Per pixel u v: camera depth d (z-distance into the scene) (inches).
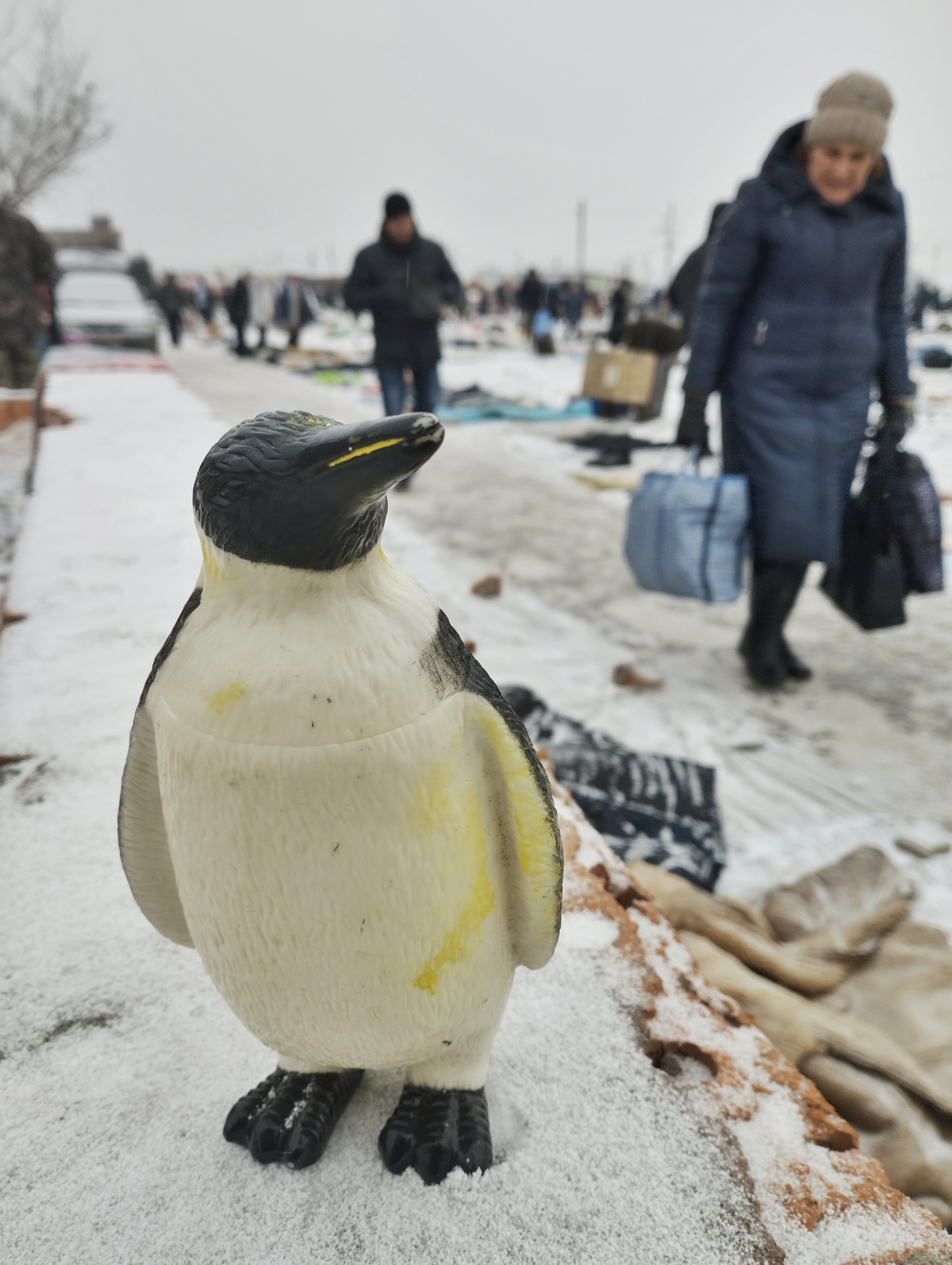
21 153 492.4
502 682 140.2
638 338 331.6
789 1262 42.2
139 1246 42.5
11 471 274.7
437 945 38.7
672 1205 44.4
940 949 80.7
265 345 669.3
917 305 669.3
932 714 132.4
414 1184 45.2
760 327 121.9
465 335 829.8
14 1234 43.1
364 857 35.5
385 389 237.5
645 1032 54.7
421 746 35.0
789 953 79.7
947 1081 66.9
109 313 517.0
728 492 125.6
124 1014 56.6
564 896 65.8
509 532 220.8
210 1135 48.3
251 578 34.3
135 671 101.7
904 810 109.0
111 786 80.0
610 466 285.3
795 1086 51.6
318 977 38.7
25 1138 48.1
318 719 33.5
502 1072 51.5
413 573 189.6
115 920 64.4
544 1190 44.9
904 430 126.9
